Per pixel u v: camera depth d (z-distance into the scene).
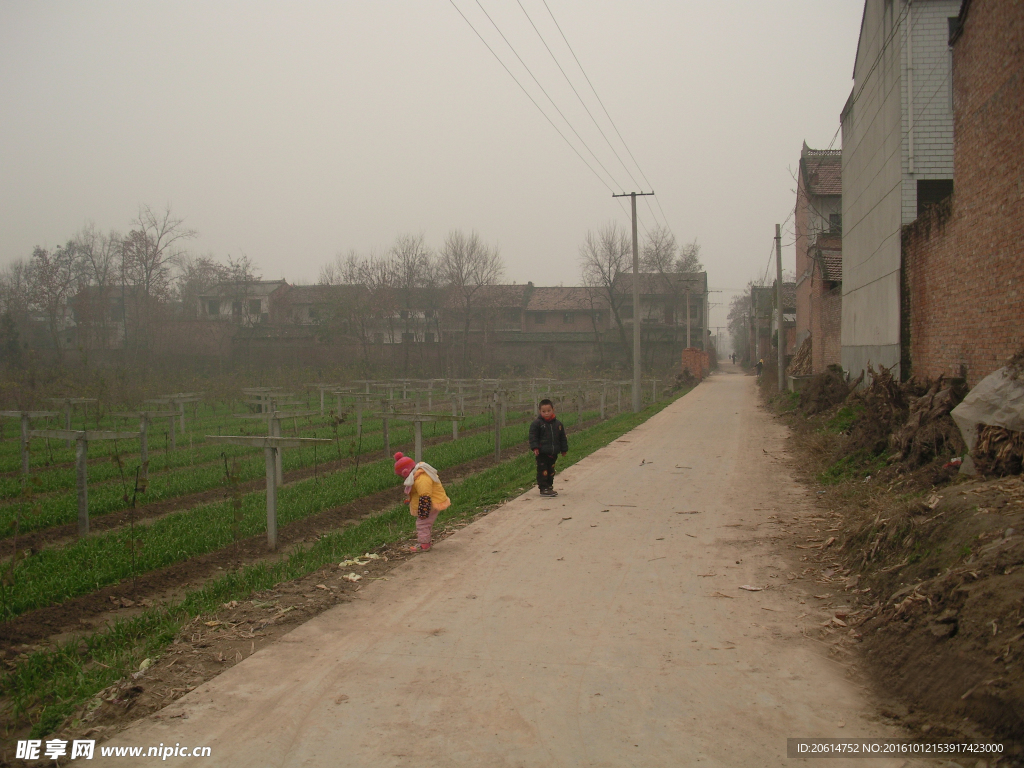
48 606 6.82
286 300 63.22
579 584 6.75
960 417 8.38
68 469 15.04
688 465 14.27
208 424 24.67
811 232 39.75
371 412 17.02
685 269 73.06
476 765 3.68
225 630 5.68
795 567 7.11
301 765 3.71
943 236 13.01
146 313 47.94
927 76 16.12
